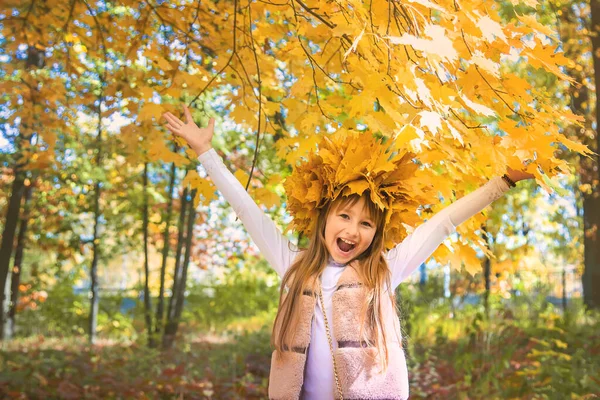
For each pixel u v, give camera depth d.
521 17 2.35
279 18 4.15
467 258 3.02
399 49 2.66
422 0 2.19
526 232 12.96
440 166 3.12
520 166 2.45
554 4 7.40
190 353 10.34
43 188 13.39
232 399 6.55
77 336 14.27
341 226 2.52
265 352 9.06
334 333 2.43
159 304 12.31
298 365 2.42
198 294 16.41
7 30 4.99
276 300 15.84
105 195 13.91
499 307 9.19
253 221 2.71
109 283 28.41
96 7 4.76
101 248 14.66
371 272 2.48
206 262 15.91
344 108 3.58
